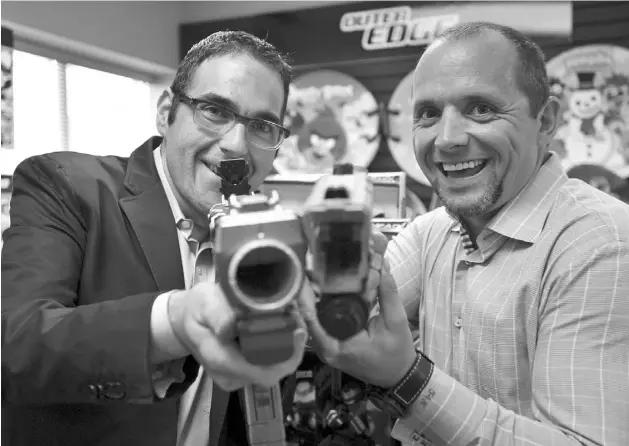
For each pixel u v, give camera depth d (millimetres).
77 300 1101
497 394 1160
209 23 4336
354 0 3980
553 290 1069
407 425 1018
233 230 625
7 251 1060
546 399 1024
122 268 1113
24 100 3480
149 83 4438
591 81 3486
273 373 662
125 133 4270
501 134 1112
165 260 1125
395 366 907
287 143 4133
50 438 1094
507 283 1165
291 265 621
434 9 3787
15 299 958
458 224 1340
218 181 1106
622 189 3443
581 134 3520
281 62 1183
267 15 4191
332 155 4035
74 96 3830
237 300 610
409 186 3852
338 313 670
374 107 3939
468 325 1216
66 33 3549
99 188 1171
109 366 778
